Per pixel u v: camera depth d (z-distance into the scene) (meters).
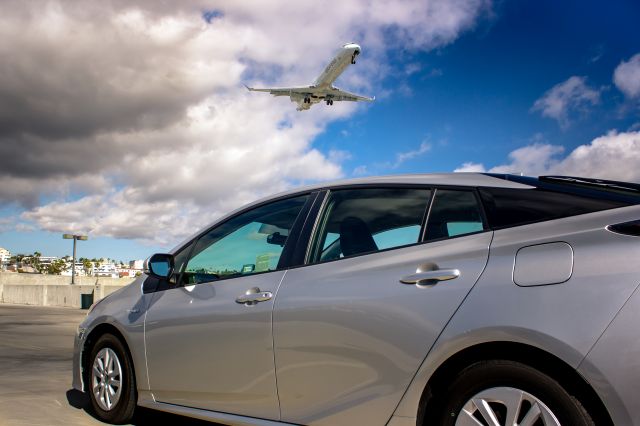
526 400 2.15
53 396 5.05
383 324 2.55
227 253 3.57
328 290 2.82
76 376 4.40
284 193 3.52
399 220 2.85
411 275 2.57
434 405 2.44
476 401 2.26
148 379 3.71
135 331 3.81
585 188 2.44
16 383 5.78
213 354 3.26
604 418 2.02
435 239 2.66
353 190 3.15
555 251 2.25
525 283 2.24
